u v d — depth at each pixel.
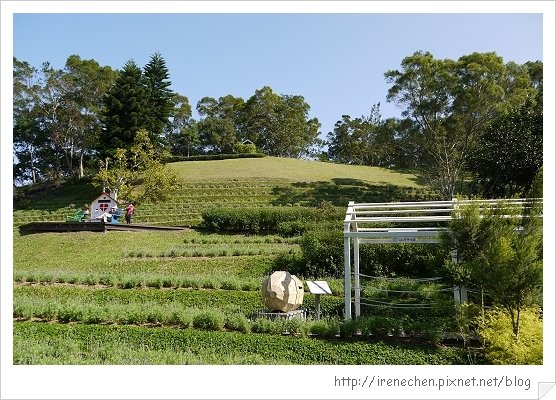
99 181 45.88
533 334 10.48
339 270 19.48
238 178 50.94
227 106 96.81
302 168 60.03
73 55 60.38
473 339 11.91
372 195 46.81
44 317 13.45
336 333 12.11
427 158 46.81
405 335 12.20
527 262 10.48
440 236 12.48
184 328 12.53
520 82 42.47
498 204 12.18
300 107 96.44
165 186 40.00
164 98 56.47
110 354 10.60
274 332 12.26
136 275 18.56
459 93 41.66
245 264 21.28
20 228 29.34
